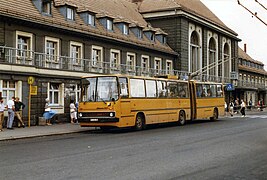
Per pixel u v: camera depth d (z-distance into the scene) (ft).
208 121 111.14
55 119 95.50
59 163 36.17
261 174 31.01
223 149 46.55
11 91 84.02
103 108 72.64
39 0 99.45
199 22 185.57
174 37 171.01
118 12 153.89
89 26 118.21
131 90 76.43
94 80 75.00
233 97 237.04
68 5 109.50
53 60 100.22
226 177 29.76
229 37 229.04
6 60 84.79
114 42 126.62
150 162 36.68
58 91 97.76
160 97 85.71
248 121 109.91
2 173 31.30
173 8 170.19
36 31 95.86
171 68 166.81
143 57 145.07
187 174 30.86
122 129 81.87
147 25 167.02
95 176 29.94
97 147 48.70
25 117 86.07
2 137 61.57
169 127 86.94
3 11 85.25
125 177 29.55
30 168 33.55
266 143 53.01
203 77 191.01
